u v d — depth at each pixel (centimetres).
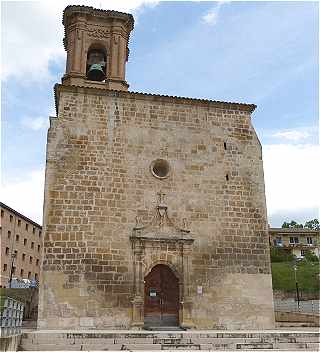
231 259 2162
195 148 2295
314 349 1603
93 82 2362
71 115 2167
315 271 4375
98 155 2138
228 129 2388
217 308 2067
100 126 2188
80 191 2061
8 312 1392
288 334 1691
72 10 2458
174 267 2077
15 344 1450
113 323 1925
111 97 2253
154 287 2061
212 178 2269
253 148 2395
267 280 2177
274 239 6525
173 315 2045
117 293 1967
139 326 1930
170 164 2228
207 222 2186
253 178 2334
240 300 2109
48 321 1862
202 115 2369
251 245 2212
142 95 2288
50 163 2066
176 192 2191
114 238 2036
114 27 2481
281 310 3388
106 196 2086
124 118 2236
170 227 2122
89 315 1909
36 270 6488
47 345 1523
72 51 2414
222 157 2323
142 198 2131
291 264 4919
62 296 1905
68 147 2112
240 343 1602
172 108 2328
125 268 2006
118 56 2433
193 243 2133
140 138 2225
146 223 2098
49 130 2117
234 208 2250
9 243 5600
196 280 2083
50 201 2012
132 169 2161
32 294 2894
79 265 1959
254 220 2258
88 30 2470
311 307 3053
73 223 2008
